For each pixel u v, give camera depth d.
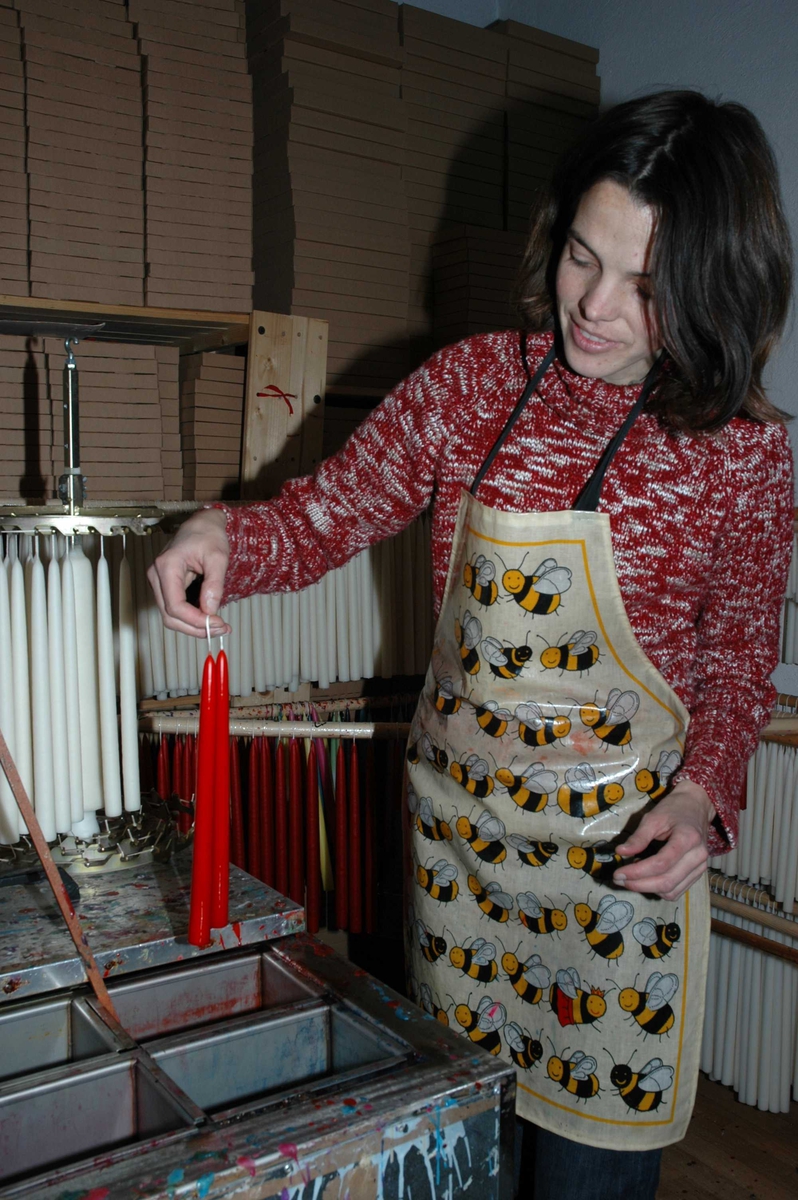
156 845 1.12
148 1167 0.62
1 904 1.00
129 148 2.13
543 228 1.04
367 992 0.86
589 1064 1.05
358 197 2.40
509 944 1.09
